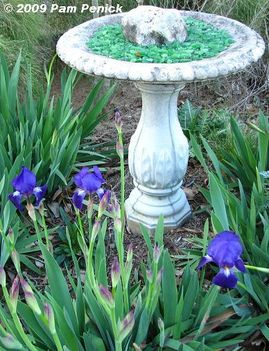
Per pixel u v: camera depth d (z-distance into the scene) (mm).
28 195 1639
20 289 2295
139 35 2188
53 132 2809
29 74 3135
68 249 2449
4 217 2119
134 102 4121
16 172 2410
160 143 2391
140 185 2553
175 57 2053
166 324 1868
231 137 2973
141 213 2580
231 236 1418
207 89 4164
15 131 2793
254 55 2086
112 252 2506
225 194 2281
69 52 2131
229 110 3734
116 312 1690
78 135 2783
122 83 4312
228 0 3939
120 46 2195
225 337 1980
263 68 4035
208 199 2572
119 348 1409
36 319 1731
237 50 2092
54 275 1763
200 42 2252
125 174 3062
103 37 2336
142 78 1897
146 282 1879
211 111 3588
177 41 2207
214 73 1934
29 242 2422
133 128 3676
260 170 2539
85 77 4441
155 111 2338
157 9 2207
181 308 1801
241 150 2682
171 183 2490
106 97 3119
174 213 2578
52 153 2664
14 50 3730
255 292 2031
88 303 1753
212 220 2072
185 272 1978
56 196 2783
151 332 1927
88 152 3035
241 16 4023
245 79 4051
